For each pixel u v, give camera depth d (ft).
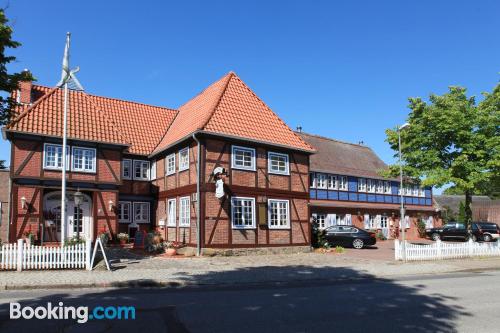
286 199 72.43
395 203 124.57
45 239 66.95
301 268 50.19
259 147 70.23
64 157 51.57
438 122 69.15
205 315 25.35
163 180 77.00
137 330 21.94
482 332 22.17
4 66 42.04
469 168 66.28
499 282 41.63
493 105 69.21
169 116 93.04
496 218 152.25
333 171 106.11
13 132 63.52
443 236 116.16
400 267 52.90
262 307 27.94
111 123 74.18
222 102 71.51
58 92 72.84
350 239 83.15
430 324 23.75
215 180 64.13
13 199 63.21
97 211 69.92
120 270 44.70
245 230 66.18
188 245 64.69
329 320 24.45
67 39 54.85
